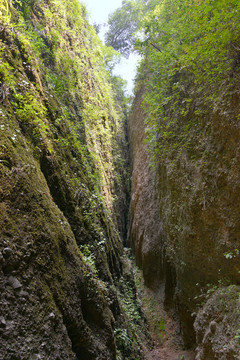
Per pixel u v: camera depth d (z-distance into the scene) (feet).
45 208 9.91
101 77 46.34
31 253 8.01
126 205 47.39
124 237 45.14
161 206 27.02
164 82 22.70
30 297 7.36
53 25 24.53
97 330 11.98
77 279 10.89
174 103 21.20
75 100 25.26
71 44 29.78
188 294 20.52
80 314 10.36
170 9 24.59
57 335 7.96
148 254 31.89
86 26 43.21
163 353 22.74
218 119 16.07
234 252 15.16
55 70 21.70
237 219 14.94
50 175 12.84
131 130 54.19
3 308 6.40
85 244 14.88
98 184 25.32
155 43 24.71
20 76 12.46
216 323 14.61
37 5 21.88
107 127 41.29
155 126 25.79
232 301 14.32
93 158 26.14
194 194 18.28
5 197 7.94
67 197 14.24
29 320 6.99
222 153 15.94
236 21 12.62
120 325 17.26
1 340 6.00
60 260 9.94
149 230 33.19
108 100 48.80
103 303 13.29
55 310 8.24
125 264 27.12
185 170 20.08
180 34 20.06
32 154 10.92
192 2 16.63
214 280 17.33
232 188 15.06
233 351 12.44
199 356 15.47
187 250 19.56
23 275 7.44
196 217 18.22
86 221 16.28
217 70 15.93
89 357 10.41
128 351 16.71
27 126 11.68
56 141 14.69
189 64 17.02
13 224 7.79
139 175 42.09
